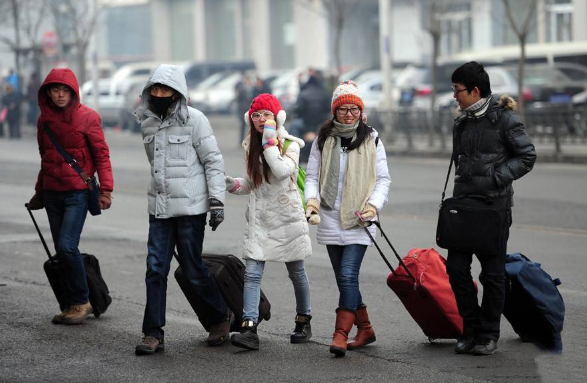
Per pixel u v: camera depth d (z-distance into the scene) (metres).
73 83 23.33
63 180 23.38
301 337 21.78
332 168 20.86
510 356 20.47
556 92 83.19
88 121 23.45
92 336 22.64
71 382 19.03
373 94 101.56
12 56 159.38
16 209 46.03
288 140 21.00
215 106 135.62
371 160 20.91
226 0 179.50
